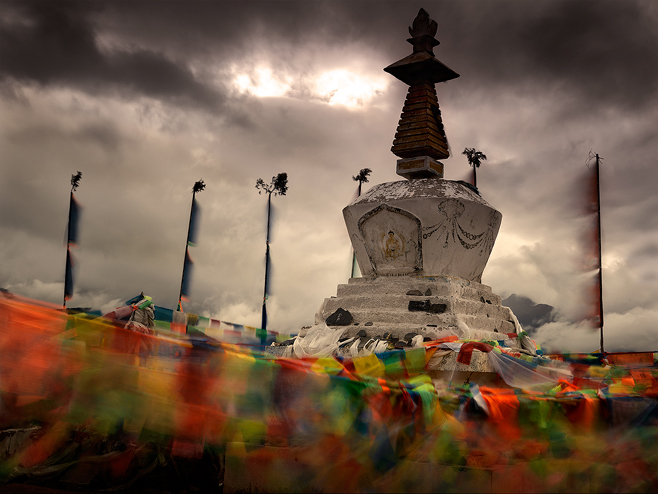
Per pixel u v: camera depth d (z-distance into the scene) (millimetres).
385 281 11148
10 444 7383
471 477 6668
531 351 10797
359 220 11617
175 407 7230
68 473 7402
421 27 12445
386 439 6918
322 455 7027
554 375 8500
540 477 7059
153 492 7223
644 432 7559
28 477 7332
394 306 10703
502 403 7133
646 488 7359
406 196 11242
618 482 7363
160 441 7332
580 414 7453
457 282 10906
